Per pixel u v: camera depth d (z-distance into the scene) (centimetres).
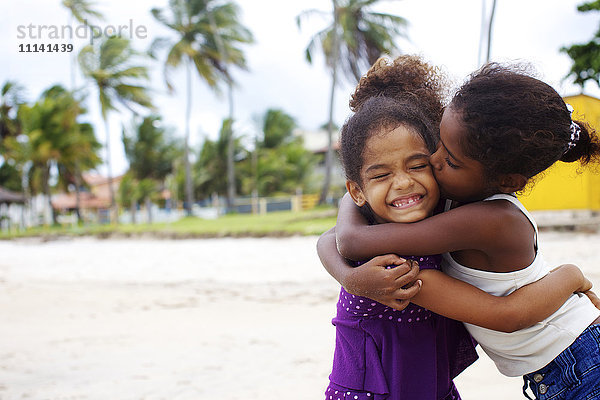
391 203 141
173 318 570
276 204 2686
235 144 3556
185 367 393
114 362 417
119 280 878
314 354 404
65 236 2191
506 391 295
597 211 1212
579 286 149
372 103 147
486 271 144
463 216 136
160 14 2844
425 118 144
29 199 3531
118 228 2280
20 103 3359
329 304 582
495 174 130
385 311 149
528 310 138
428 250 138
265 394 325
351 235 145
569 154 151
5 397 340
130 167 3925
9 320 586
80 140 2994
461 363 167
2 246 1981
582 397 138
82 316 601
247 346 439
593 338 141
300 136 3969
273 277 807
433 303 141
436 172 139
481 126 124
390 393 146
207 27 2828
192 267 991
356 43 2309
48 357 436
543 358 145
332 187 3022
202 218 2584
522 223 139
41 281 904
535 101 125
